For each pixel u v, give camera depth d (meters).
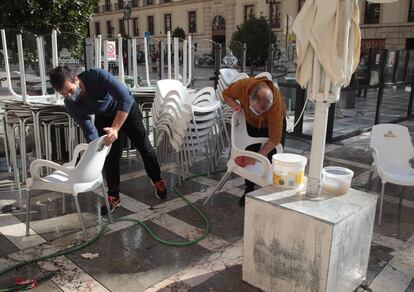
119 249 2.80
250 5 29.31
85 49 4.53
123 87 3.06
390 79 7.37
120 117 3.00
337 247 2.00
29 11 5.70
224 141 4.81
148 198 3.75
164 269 2.56
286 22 11.78
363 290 2.36
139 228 3.13
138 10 39.03
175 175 4.41
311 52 2.05
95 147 2.75
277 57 14.54
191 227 3.15
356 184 4.23
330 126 6.02
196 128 3.95
